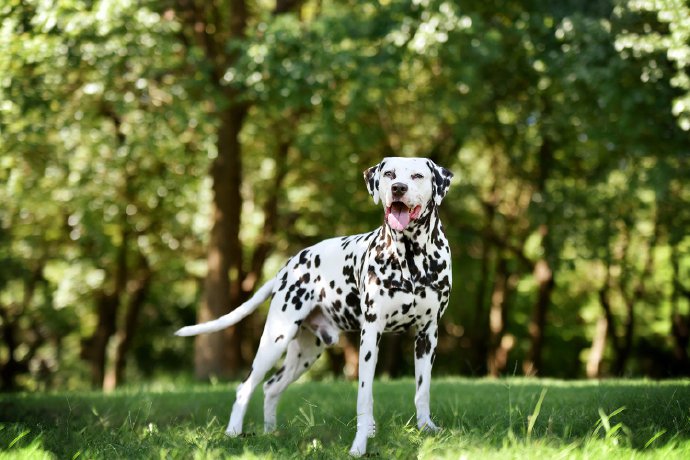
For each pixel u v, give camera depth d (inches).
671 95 453.7
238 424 215.6
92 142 592.7
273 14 583.5
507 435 181.6
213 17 617.6
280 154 691.4
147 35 485.1
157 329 1157.1
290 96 498.3
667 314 1032.2
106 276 781.3
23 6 466.9
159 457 171.8
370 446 180.1
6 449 181.2
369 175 197.0
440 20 467.8
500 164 766.5
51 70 482.9
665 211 670.5
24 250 751.7
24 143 520.4
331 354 1014.4
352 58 483.2
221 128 589.3
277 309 219.0
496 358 826.8
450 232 729.6
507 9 554.9
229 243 597.9
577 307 1027.9
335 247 212.5
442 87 572.1
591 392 257.9
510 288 959.6
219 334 593.6
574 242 634.8
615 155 601.6
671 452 158.4
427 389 198.5
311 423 203.2
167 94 522.0
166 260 764.6
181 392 352.5
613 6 480.1
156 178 652.7
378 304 190.9
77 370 1068.5
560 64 485.7
